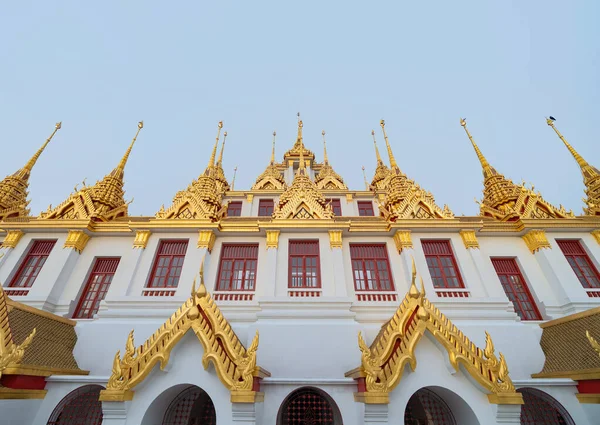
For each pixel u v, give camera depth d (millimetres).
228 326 8320
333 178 25203
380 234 15336
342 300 12586
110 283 14422
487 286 13461
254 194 23031
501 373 7555
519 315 13648
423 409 9680
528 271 14461
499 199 18953
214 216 15594
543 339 12109
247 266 14688
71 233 15094
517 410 7273
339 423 9367
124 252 15094
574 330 11062
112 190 18391
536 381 9562
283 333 11742
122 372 7508
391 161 20984
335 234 14844
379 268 14688
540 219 15273
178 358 8008
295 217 15773
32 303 12617
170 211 16078
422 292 8484
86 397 10469
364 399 7254
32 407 8977
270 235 14711
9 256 14297
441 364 7945
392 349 7945
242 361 7668
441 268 14406
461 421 8086
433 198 16812
